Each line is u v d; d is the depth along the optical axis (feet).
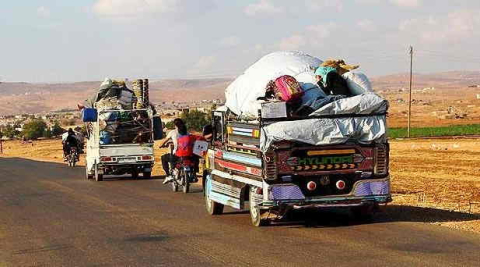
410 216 61.26
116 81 128.16
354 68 57.00
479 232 51.80
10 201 85.97
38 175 140.46
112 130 121.60
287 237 51.80
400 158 180.04
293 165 53.57
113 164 120.26
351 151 54.19
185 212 69.87
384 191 54.65
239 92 59.41
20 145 489.26
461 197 82.53
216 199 65.16
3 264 45.70
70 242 53.36
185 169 91.71
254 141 55.42
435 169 141.69
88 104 132.05
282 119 53.57
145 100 125.90
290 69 57.41
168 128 383.86
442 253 43.78
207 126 68.74
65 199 87.15
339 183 53.98
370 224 56.65
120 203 80.43
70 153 180.14
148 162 122.11
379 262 41.52
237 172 59.67
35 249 50.88
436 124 543.80
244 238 52.11
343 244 47.93
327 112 53.67
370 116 54.29
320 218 60.85
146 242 52.03
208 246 49.37
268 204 53.57
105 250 49.34
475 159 172.04
